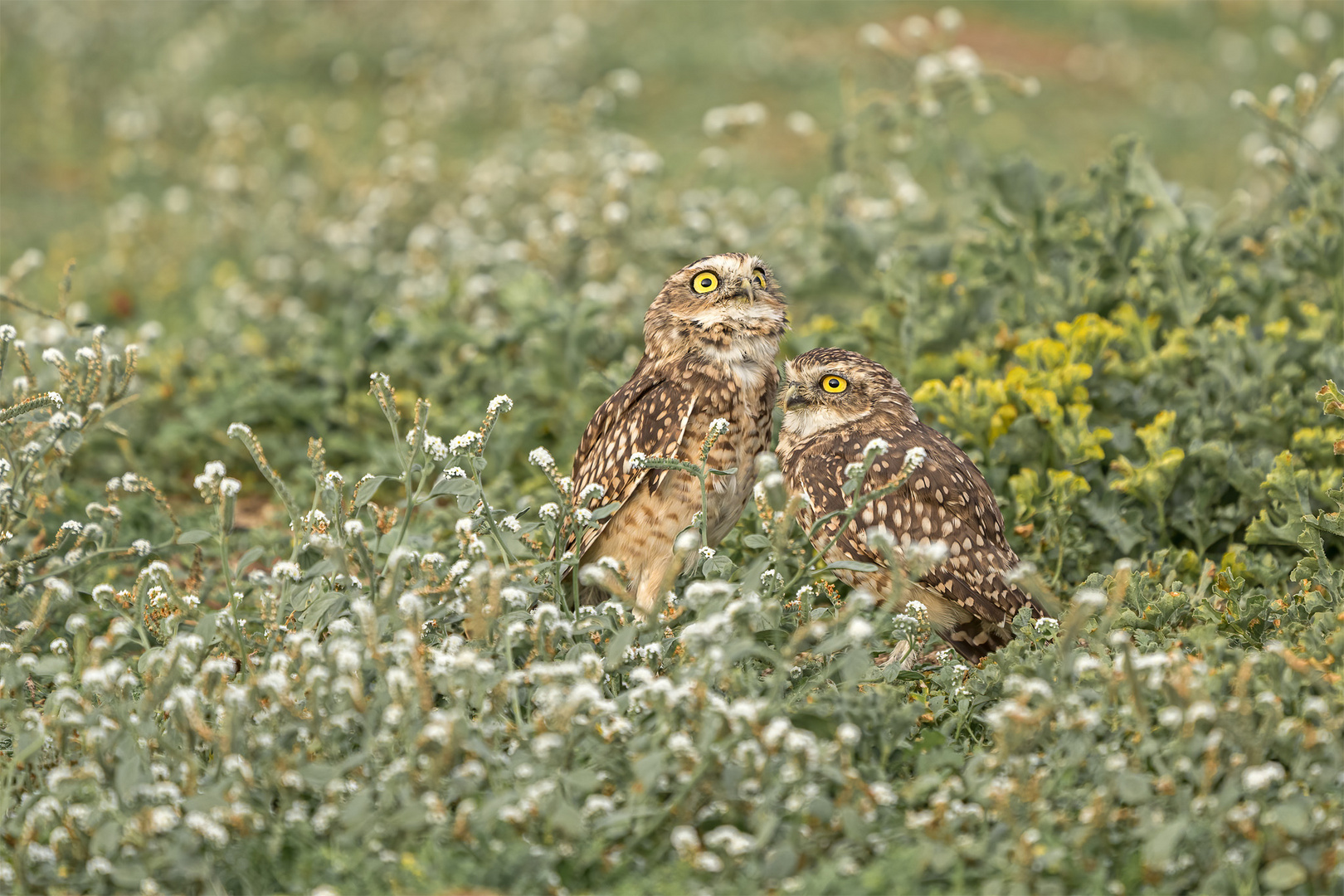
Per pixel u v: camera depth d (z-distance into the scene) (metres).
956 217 16.09
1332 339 12.78
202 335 18.50
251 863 6.43
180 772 6.93
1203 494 10.70
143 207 24.20
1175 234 13.34
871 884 6.02
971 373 12.31
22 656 7.95
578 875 6.37
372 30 35.44
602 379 12.73
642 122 31.64
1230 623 8.73
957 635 9.72
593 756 6.83
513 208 20.09
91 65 34.03
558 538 8.56
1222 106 32.75
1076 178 25.98
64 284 11.49
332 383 14.75
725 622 6.98
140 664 7.88
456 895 6.14
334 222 21.27
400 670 6.80
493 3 36.12
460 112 30.20
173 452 14.30
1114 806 6.59
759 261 10.36
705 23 38.56
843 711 7.04
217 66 33.97
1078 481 10.49
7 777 6.95
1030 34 37.78
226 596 10.54
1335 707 6.93
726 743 6.45
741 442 9.95
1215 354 12.06
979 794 6.59
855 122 17.62
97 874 6.42
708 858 6.14
